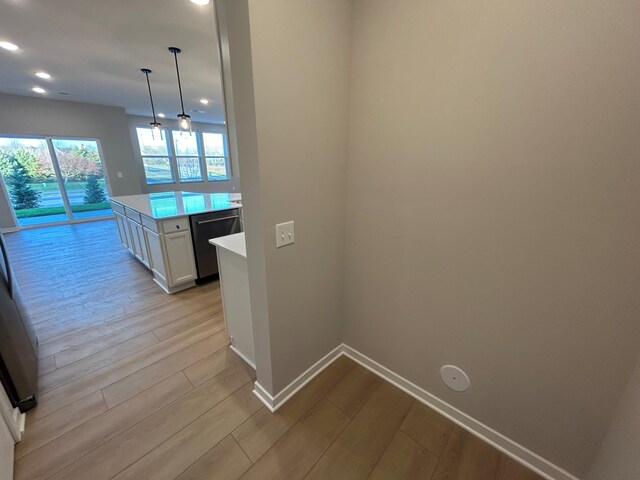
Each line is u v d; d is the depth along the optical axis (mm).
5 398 1343
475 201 1128
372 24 1254
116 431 1385
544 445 1178
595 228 896
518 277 1089
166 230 2705
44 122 5539
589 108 837
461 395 1392
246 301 1687
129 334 2180
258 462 1255
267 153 1125
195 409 1514
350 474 1212
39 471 1206
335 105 1361
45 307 2580
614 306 912
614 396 969
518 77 938
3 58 3305
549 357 1084
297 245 1389
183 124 3838
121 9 2303
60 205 6164
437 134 1170
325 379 1729
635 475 760
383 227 1471
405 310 1506
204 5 2250
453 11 1023
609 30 769
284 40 1067
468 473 1216
